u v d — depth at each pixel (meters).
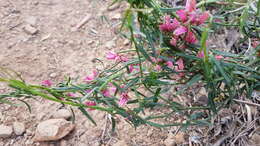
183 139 0.32
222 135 0.32
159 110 0.34
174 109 0.25
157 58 0.21
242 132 0.32
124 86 0.23
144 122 0.24
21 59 0.39
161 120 0.33
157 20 0.20
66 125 0.33
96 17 0.44
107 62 0.39
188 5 0.19
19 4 0.45
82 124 0.33
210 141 0.32
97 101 0.23
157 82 0.22
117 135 0.33
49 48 0.40
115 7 0.45
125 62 0.24
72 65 0.39
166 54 0.21
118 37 0.41
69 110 0.34
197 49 0.21
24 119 0.34
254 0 0.22
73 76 0.38
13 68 0.38
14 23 0.43
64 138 0.33
